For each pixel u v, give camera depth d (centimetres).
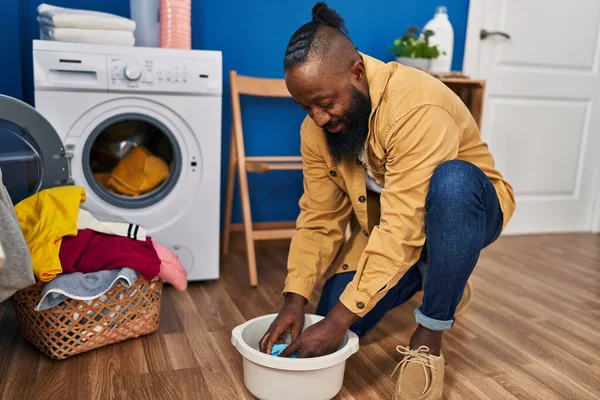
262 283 212
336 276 149
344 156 125
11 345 151
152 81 187
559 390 136
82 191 156
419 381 121
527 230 304
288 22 251
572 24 288
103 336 147
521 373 144
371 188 145
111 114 186
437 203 112
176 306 185
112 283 140
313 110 112
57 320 137
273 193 266
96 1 224
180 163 197
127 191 197
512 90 286
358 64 112
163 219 199
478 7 274
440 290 117
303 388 115
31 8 219
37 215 148
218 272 209
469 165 116
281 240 266
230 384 134
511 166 295
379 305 141
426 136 112
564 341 166
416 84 116
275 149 262
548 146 298
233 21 243
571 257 260
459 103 124
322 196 141
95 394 127
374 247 114
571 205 309
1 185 116
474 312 186
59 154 172
